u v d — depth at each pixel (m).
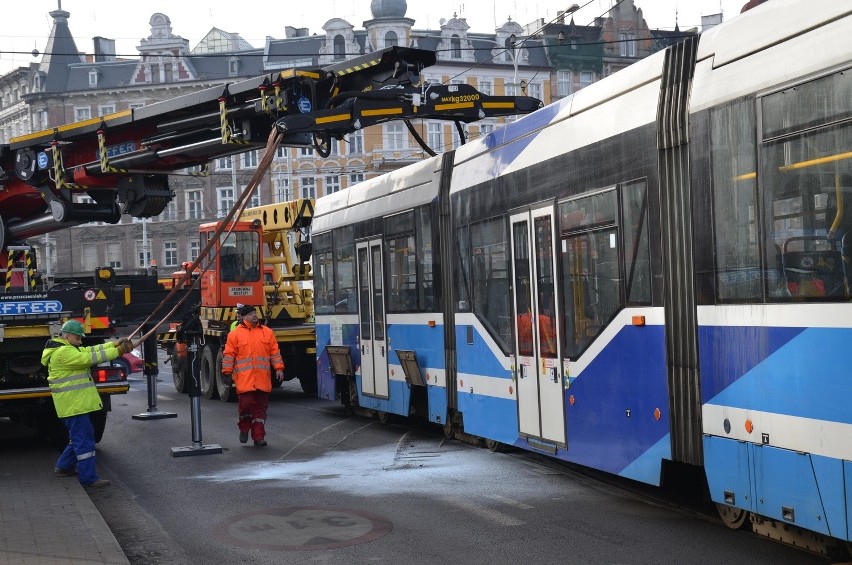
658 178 8.38
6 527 8.95
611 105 9.27
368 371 16.16
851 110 6.34
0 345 13.68
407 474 11.62
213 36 80.25
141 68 78.12
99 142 14.23
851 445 6.26
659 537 8.22
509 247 11.38
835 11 6.56
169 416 18.84
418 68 12.05
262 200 72.81
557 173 10.24
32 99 79.69
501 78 71.25
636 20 74.00
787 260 6.87
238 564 8.05
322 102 12.30
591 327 9.55
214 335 22.92
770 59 7.13
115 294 14.88
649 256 8.52
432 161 13.85
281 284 23.70
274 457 13.42
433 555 8.01
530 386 10.90
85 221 15.50
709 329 7.70
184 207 76.00
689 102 8.02
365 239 16.09
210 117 12.89
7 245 16.39
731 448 7.44
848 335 6.30
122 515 10.13
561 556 7.80
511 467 11.79
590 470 11.44
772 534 7.62
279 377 14.67
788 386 6.82
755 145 7.22
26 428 17.33
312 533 8.93
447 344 13.25
